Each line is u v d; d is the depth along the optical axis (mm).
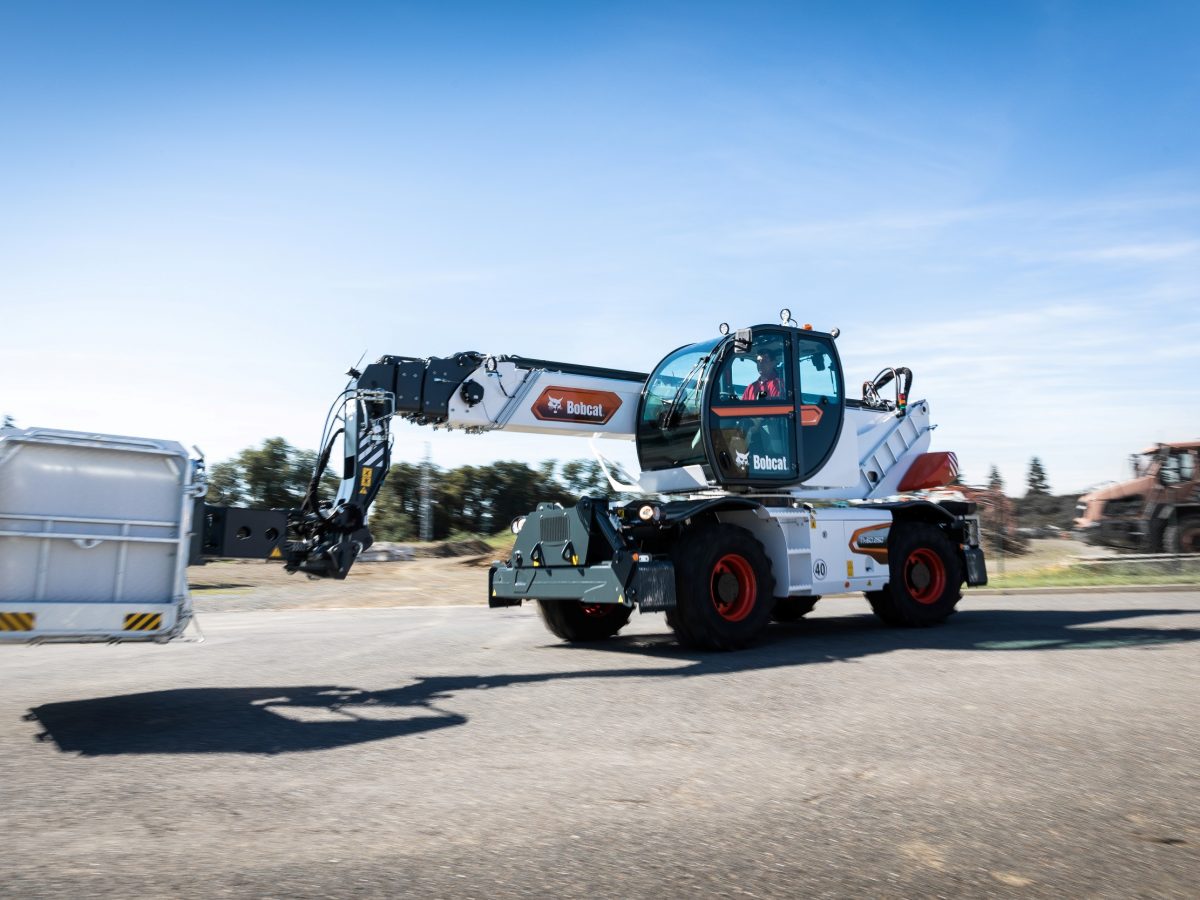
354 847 2656
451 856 2574
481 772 3510
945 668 5918
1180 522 17438
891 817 2875
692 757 3689
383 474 7008
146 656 7465
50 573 4844
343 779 3430
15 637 4688
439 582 20266
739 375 8234
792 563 7977
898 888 2311
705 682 5590
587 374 8445
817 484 8828
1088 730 4016
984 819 2840
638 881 2375
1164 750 3645
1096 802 2992
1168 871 2402
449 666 6590
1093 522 18344
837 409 8914
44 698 5379
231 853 2613
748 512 7984
